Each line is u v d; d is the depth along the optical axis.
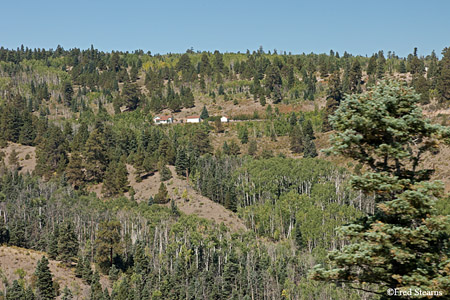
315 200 134.38
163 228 113.50
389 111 22.08
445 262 19.41
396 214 21.14
